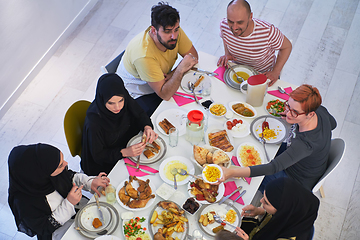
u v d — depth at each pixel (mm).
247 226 1888
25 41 3146
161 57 2352
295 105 1733
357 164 2838
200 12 3980
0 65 2939
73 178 2025
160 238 1550
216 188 1737
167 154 1937
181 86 2305
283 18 3883
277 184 1588
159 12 2020
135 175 1834
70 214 1810
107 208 1684
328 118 1931
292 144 1851
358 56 3566
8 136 3039
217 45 3689
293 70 3455
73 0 3670
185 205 1674
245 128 2055
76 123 2195
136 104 2197
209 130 2031
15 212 1758
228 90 2283
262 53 2488
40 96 3299
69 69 3498
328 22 3842
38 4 3170
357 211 2586
